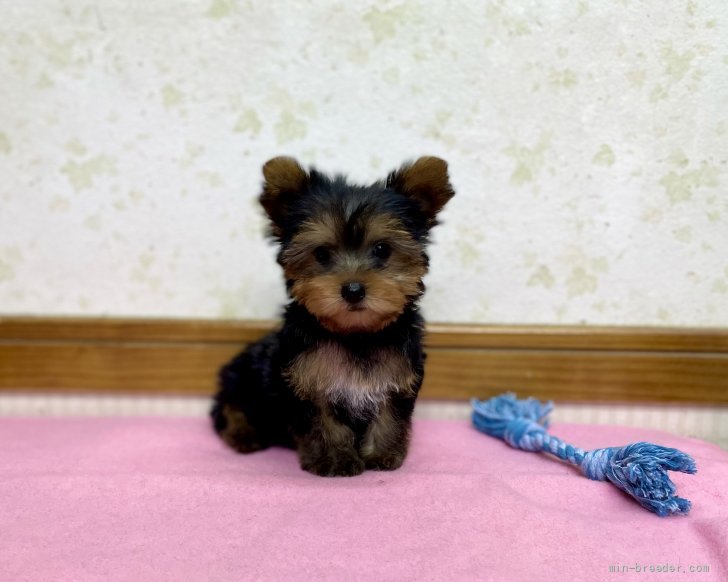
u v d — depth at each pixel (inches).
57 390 18.1
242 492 12.3
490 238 17.4
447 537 10.7
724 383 17.1
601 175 17.0
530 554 10.2
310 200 13.6
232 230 17.8
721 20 16.1
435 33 16.6
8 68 17.1
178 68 17.0
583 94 16.7
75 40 16.9
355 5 16.6
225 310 18.1
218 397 16.3
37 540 10.8
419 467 14.0
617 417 17.7
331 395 13.7
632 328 17.3
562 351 17.3
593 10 16.3
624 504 12.3
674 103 16.6
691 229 17.1
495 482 12.4
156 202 17.7
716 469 13.3
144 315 18.2
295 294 13.3
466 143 17.1
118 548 10.5
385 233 13.2
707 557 10.3
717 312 17.4
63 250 18.0
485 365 17.5
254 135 17.3
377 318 12.9
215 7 16.7
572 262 17.4
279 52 16.9
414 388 14.1
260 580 9.6
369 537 10.7
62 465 14.0
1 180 17.6
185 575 9.8
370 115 17.1
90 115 17.3
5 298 18.2
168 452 15.1
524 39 16.5
